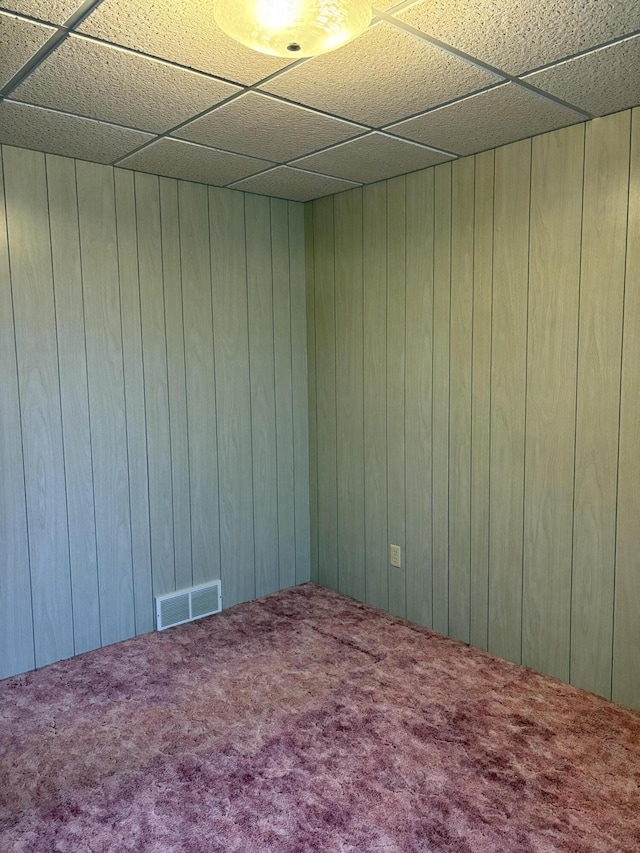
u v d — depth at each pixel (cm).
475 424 296
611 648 254
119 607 315
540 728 236
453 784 205
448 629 318
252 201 352
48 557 289
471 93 215
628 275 238
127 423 311
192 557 342
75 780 209
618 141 236
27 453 279
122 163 291
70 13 160
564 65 194
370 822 188
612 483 249
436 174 300
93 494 302
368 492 354
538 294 266
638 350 238
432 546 321
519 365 276
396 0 155
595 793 200
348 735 233
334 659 294
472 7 159
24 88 205
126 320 307
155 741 230
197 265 331
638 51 185
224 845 180
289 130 249
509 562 288
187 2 155
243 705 254
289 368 378
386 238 328
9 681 276
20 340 274
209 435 344
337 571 381
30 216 273
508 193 273
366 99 219
